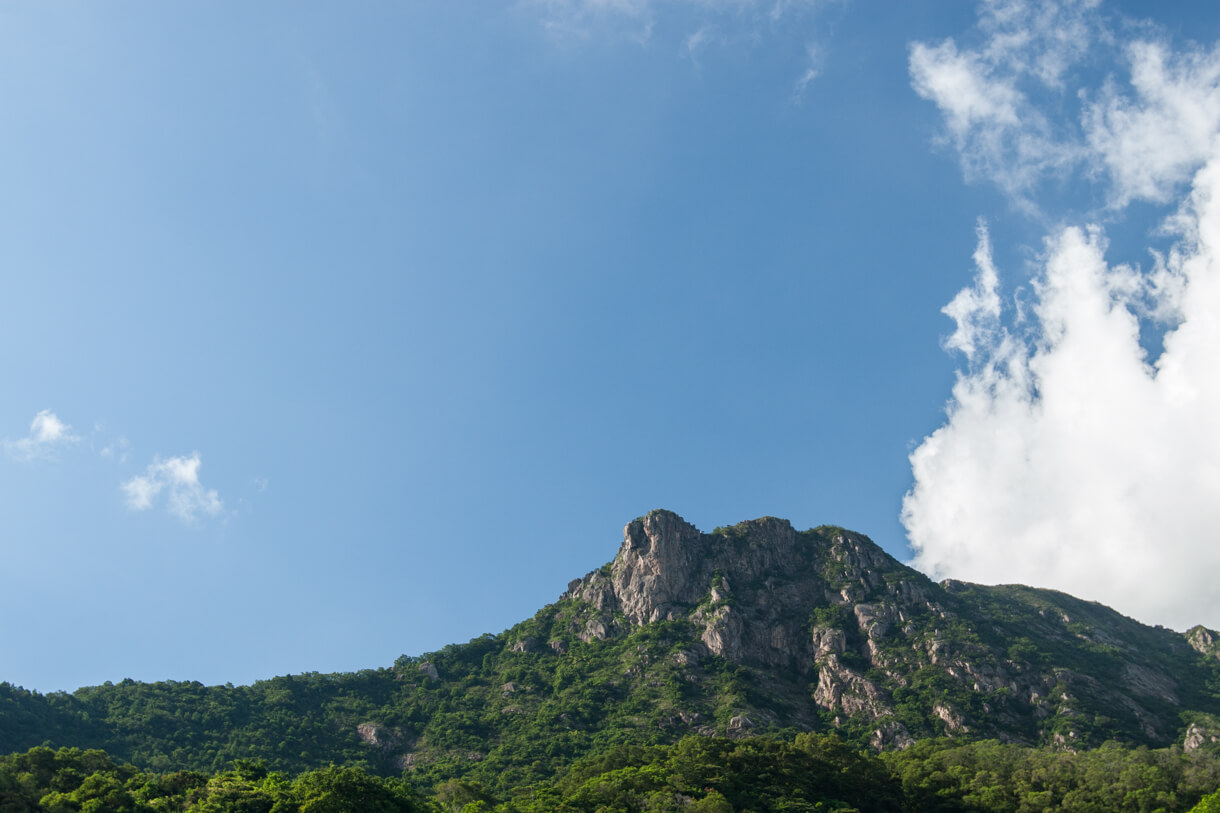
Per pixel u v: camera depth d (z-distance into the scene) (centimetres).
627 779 19288
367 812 16138
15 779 16250
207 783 17912
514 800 19925
